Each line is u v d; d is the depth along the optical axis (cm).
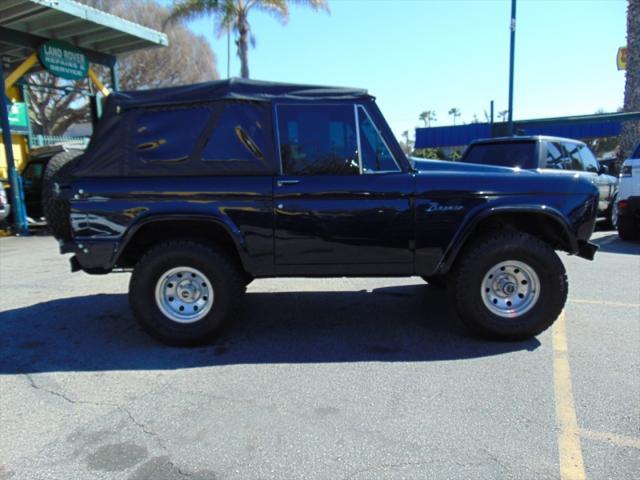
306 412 312
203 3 1920
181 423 301
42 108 2969
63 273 741
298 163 404
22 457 269
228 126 405
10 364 396
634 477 245
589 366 372
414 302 550
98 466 260
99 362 397
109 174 409
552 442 274
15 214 1230
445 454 265
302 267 411
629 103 1528
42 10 1113
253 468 256
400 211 402
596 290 588
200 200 400
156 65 3117
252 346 427
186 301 423
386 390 339
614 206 1107
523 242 407
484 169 430
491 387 341
